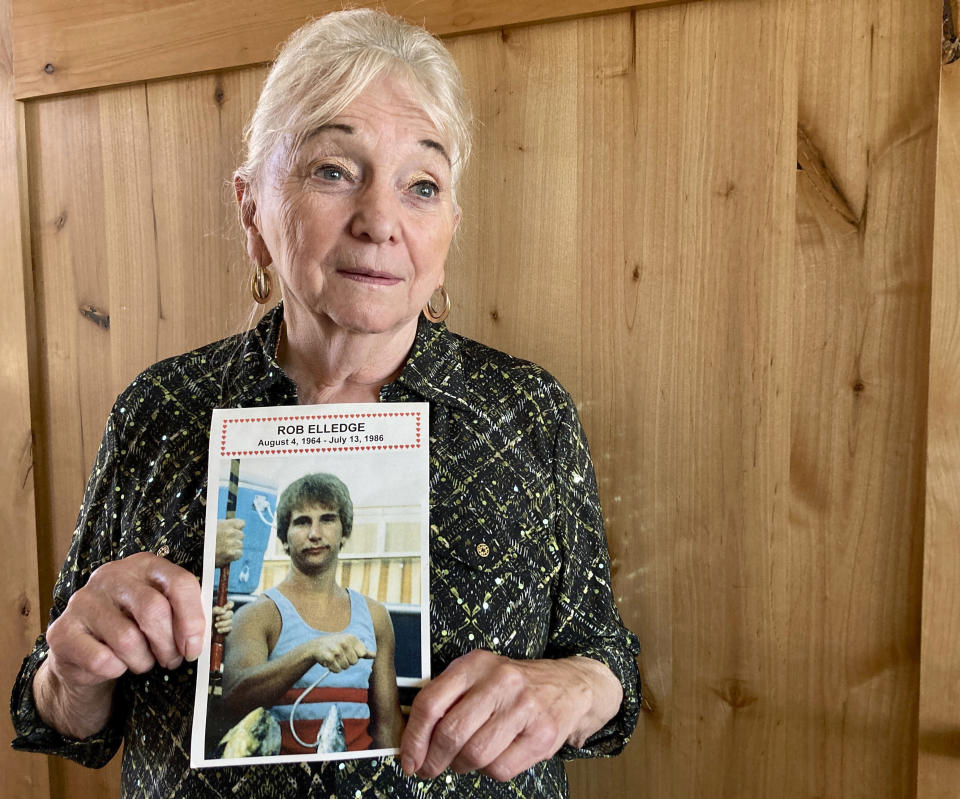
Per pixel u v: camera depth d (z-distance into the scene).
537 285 1.01
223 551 0.70
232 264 1.15
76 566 0.82
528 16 0.97
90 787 1.29
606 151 0.97
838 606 0.90
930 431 0.83
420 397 0.78
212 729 0.66
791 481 0.92
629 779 1.02
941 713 0.84
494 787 0.74
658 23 0.93
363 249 0.70
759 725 0.95
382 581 0.70
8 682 1.31
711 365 0.94
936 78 0.82
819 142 0.88
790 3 0.87
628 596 1.00
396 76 0.72
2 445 1.29
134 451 0.82
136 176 1.19
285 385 0.78
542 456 0.81
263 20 1.08
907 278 0.85
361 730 0.66
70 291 1.25
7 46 1.23
